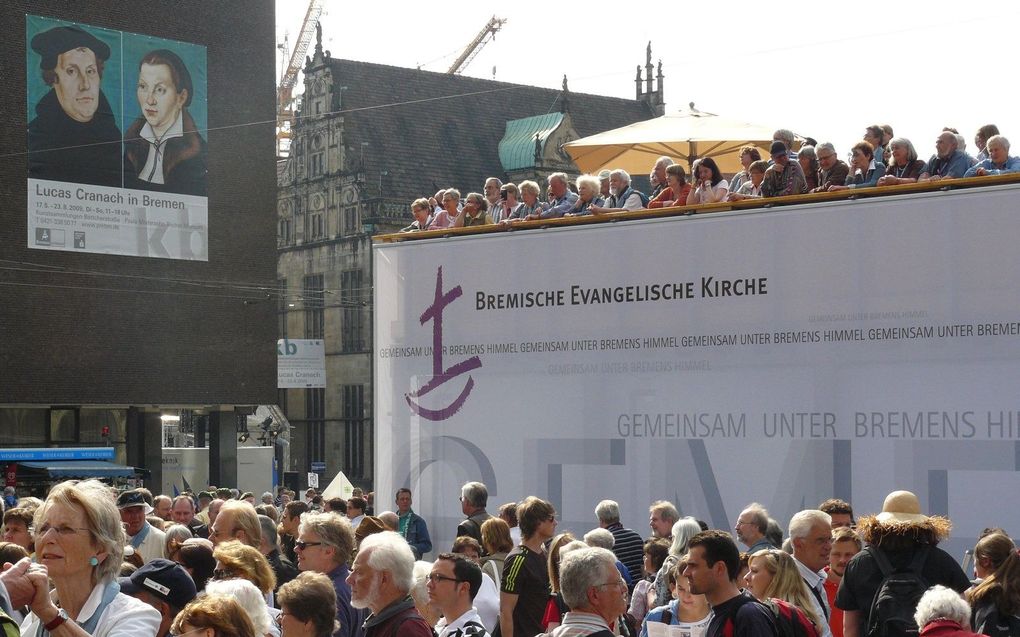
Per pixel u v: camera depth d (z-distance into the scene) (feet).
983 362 49.21
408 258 63.57
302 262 395.75
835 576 39.50
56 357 205.67
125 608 23.80
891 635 33.63
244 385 224.94
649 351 56.44
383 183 379.35
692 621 35.83
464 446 61.36
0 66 199.52
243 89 223.51
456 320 61.98
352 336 382.63
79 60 205.57
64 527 23.50
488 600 42.91
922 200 50.52
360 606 31.78
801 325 52.80
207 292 220.23
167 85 214.69
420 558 60.90
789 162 57.93
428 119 398.42
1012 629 34.68
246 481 245.04
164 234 214.90
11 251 200.75
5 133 200.03
